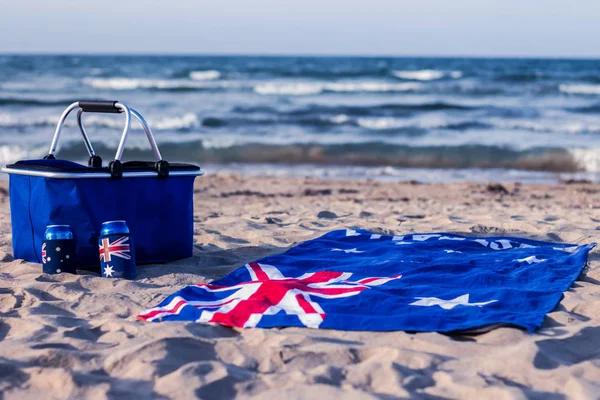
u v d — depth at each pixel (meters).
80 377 2.28
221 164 13.37
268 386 2.26
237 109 21.84
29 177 3.81
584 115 22.08
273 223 5.68
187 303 3.12
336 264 4.01
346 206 7.39
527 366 2.39
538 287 3.45
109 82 32.72
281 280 3.54
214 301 3.23
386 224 5.68
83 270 3.88
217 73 39.88
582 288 3.50
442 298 3.24
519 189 9.86
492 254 4.29
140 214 3.92
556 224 5.59
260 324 2.88
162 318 2.97
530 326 2.78
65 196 3.70
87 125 17.70
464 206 7.62
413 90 30.78
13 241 4.06
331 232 4.96
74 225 3.76
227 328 2.89
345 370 2.37
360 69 48.72
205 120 18.89
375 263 3.95
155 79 36.84
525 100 27.06
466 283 3.55
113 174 3.71
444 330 2.79
